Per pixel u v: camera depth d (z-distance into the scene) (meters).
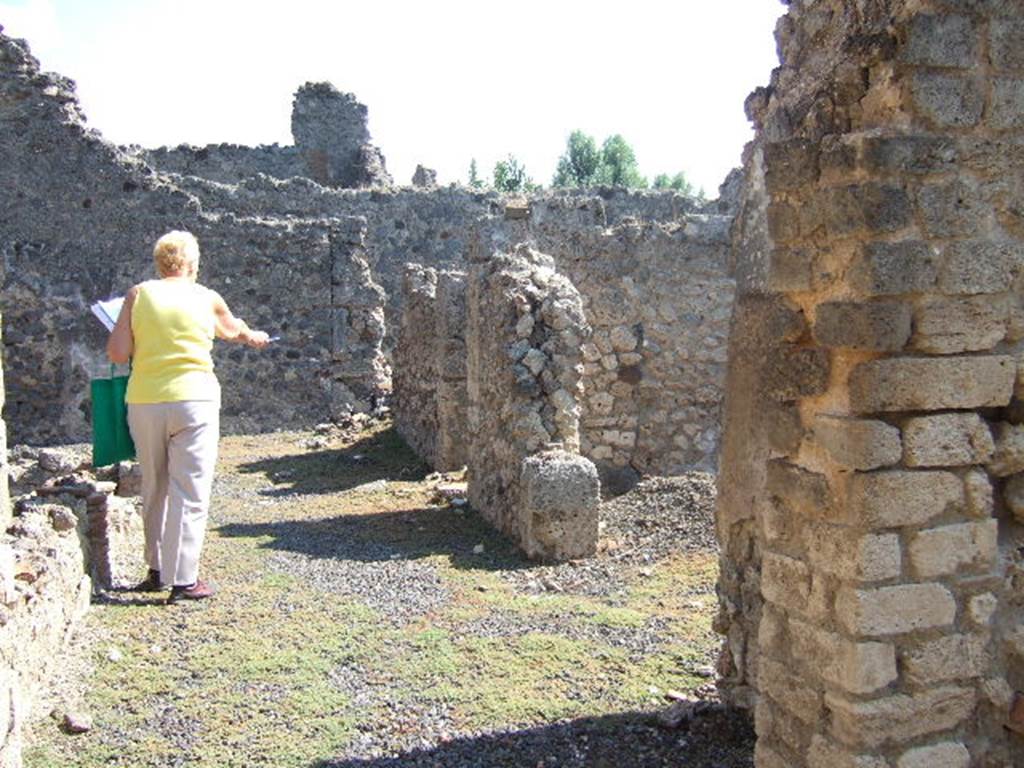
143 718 4.56
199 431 6.19
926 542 3.27
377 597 6.38
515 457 7.84
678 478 8.80
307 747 4.29
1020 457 3.36
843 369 3.29
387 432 13.73
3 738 3.39
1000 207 3.26
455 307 10.49
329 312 15.41
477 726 4.49
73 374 14.52
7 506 5.66
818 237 3.36
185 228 14.88
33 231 14.40
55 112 14.45
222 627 5.75
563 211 15.16
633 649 5.42
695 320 10.83
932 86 3.17
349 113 25.38
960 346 3.23
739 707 4.52
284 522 8.65
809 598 3.42
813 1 4.05
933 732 3.31
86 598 5.90
